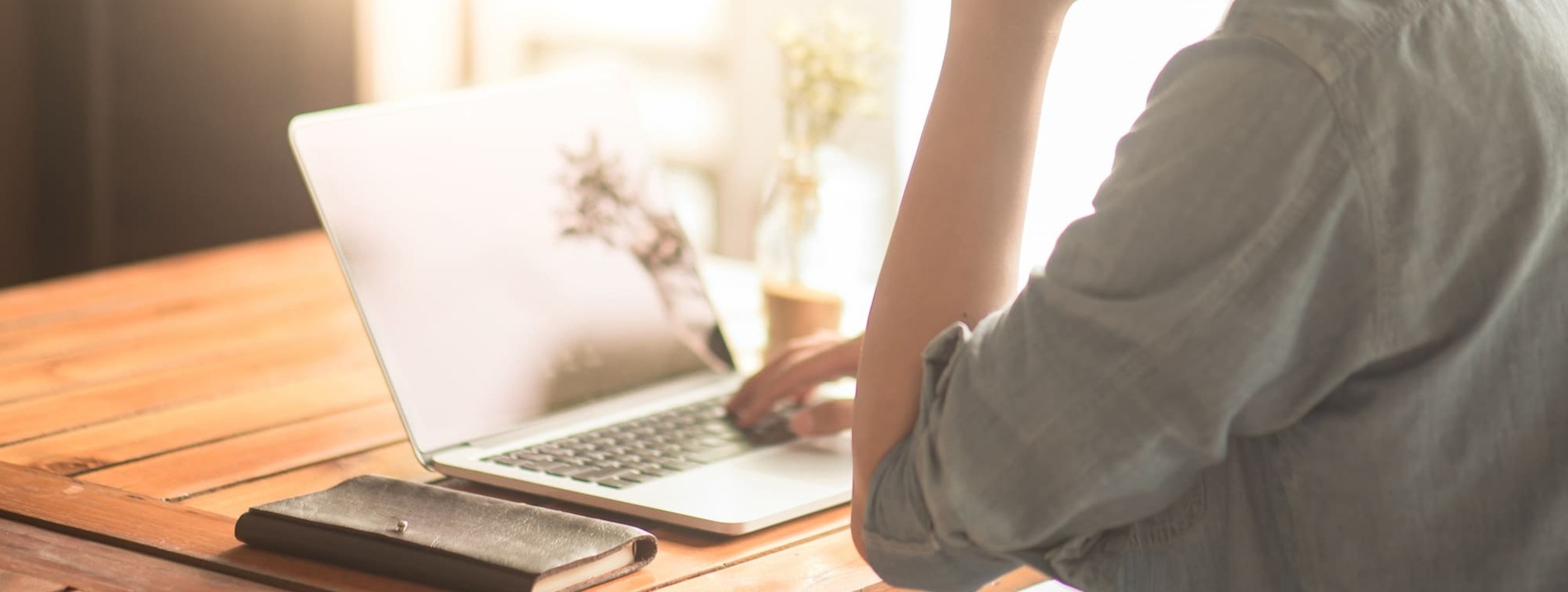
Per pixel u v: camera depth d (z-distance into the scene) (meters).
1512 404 0.67
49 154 2.91
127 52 2.88
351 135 1.11
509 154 1.21
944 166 0.75
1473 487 0.68
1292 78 0.63
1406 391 0.65
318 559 0.84
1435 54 0.64
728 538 0.90
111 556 0.86
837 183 1.35
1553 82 0.66
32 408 1.17
